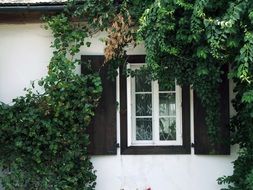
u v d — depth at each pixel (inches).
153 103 429.4
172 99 428.8
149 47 367.2
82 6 403.2
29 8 406.9
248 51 344.5
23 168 403.5
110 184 421.1
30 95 405.7
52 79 402.3
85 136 406.9
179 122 426.3
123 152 421.1
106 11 403.5
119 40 401.1
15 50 425.1
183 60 386.0
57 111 398.9
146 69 400.5
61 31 410.6
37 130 399.9
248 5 345.7
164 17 361.7
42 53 425.1
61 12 411.5
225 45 357.7
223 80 413.1
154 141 427.8
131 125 426.6
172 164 421.1
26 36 425.4
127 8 398.0
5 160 404.8
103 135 419.2
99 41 420.5
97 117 419.2
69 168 400.5
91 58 418.6
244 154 398.6
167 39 376.2
